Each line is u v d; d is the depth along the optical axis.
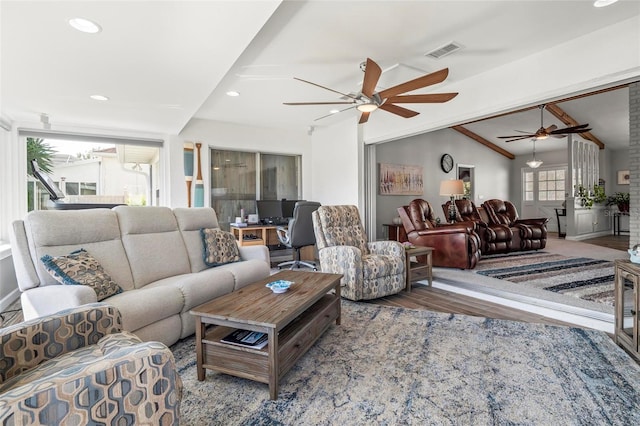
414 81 2.56
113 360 1.00
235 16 1.92
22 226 2.18
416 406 1.60
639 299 1.98
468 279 3.96
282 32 2.62
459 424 1.46
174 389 1.11
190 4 1.80
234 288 2.78
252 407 1.62
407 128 4.51
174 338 2.30
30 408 0.84
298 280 2.54
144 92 3.13
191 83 2.93
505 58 3.20
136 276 2.61
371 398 1.67
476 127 7.82
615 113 6.48
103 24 1.97
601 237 7.98
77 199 4.49
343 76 3.52
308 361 2.07
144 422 1.03
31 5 1.76
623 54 2.56
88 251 2.40
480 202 8.71
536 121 7.22
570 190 7.65
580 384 1.76
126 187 4.84
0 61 2.43
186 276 2.66
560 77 2.93
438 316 2.86
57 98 3.26
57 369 1.16
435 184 7.57
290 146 5.99
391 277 3.41
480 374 1.88
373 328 2.60
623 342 2.16
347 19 2.47
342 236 3.80
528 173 9.59
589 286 3.51
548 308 2.94
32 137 4.16
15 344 1.21
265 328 1.69
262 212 5.47
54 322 1.32
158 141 4.86
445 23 2.56
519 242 5.95
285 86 3.76
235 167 5.54
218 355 1.83
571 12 2.44
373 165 5.54
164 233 3.01
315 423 1.50
